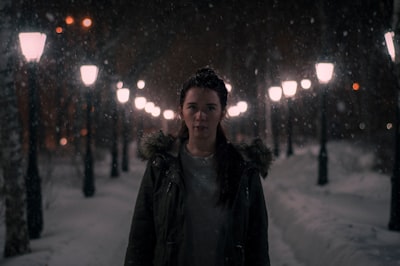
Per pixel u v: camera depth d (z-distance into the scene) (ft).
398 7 27.58
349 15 56.65
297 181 65.98
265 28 89.66
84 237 31.32
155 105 92.58
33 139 31.78
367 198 46.68
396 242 24.17
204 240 8.21
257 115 89.25
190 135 8.80
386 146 68.64
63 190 55.72
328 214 32.81
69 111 80.53
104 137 90.07
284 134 120.26
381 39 48.57
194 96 8.64
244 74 90.17
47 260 25.13
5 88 26.22
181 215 8.25
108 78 62.69
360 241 23.97
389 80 55.52
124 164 82.53
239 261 8.36
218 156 8.64
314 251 25.71
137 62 73.92
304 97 77.61
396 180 30.42
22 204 26.68
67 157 85.15
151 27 75.56
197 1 90.94
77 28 56.34
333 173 67.77
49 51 54.08
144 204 8.72
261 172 8.95
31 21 29.04
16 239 26.35
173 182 8.41
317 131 105.60
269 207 45.19
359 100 78.79
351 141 94.84
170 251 8.21
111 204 46.57
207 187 8.47
